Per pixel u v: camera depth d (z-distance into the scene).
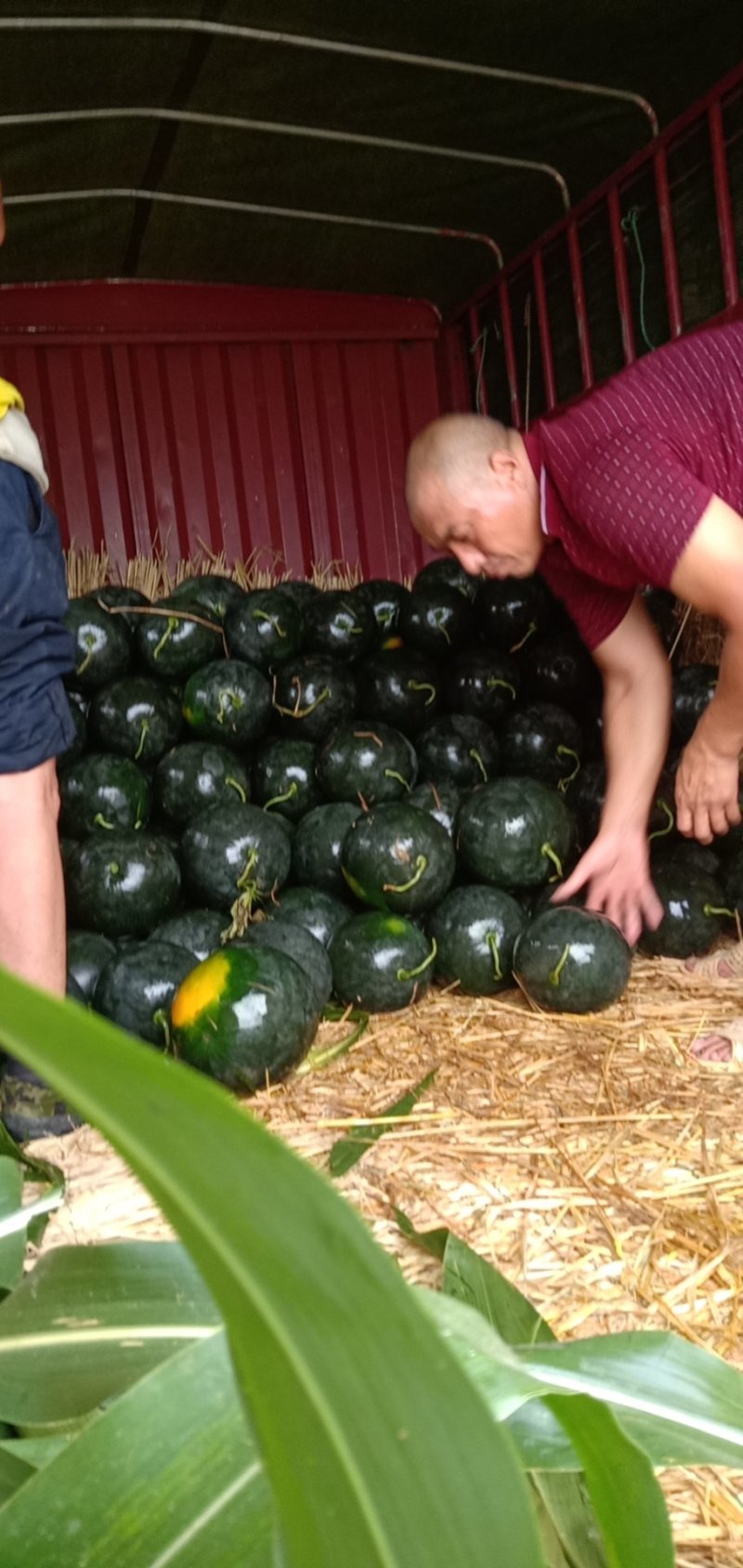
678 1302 1.66
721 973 3.16
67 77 4.14
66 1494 0.72
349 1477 0.36
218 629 4.70
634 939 3.19
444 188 5.18
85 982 3.02
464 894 3.21
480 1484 0.38
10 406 2.37
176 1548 0.70
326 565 6.50
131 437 6.29
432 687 4.52
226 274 6.15
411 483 2.63
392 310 6.52
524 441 2.53
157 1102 0.32
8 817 2.31
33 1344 0.98
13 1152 1.65
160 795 4.10
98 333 6.18
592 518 2.27
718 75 4.22
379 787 3.94
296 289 6.37
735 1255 1.77
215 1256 0.35
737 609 2.17
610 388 2.31
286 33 3.91
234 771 4.10
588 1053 2.66
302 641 4.78
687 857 3.57
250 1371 0.37
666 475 2.17
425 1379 0.38
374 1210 1.97
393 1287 0.37
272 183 5.12
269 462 6.45
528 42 3.98
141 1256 1.05
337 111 4.48
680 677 4.12
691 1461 0.83
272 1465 0.38
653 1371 0.90
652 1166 2.09
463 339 6.59
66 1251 1.04
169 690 4.52
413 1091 2.48
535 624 4.73
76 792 3.90
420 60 4.11
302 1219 0.36
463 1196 2.00
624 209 4.98
